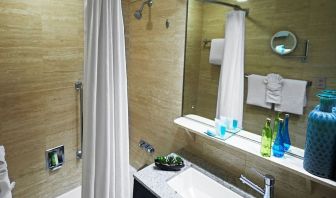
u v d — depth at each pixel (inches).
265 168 53.4
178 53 70.1
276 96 50.6
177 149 75.5
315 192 46.2
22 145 71.5
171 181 56.7
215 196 55.9
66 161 83.4
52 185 81.2
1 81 64.2
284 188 50.8
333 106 39.9
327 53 42.6
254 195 51.6
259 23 51.5
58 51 74.3
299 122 47.8
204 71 64.5
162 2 72.4
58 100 77.4
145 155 90.5
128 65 91.2
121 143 51.1
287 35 47.4
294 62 47.1
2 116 66.0
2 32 62.1
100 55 44.4
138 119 90.9
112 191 51.0
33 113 72.1
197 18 63.4
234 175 59.7
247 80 55.5
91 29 42.6
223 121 60.3
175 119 70.4
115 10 44.9
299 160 47.0
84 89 46.0
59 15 72.6
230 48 57.6
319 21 42.8
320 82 44.1
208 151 65.5
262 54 51.9
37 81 71.3
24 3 64.7
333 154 39.4
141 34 82.7
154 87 80.9
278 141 48.4
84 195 49.1
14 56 65.3
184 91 70.2
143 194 55.2
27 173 74.1
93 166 47.3
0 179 53.7
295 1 45.5
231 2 55.8
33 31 67.7
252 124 55.8
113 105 47.9
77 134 84.7
